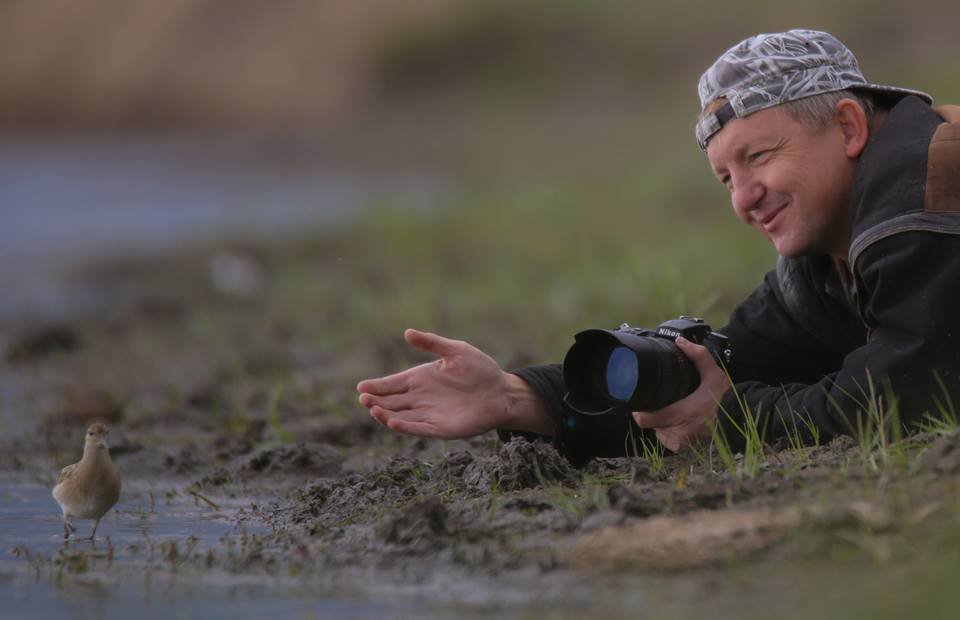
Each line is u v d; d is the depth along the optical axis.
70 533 10.98
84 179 69.50
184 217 52.97
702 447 10.43
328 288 30.73
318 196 59.47
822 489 8.80
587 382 10.66
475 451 13.09
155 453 14.80
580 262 28.81
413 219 42.69
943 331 9.18
